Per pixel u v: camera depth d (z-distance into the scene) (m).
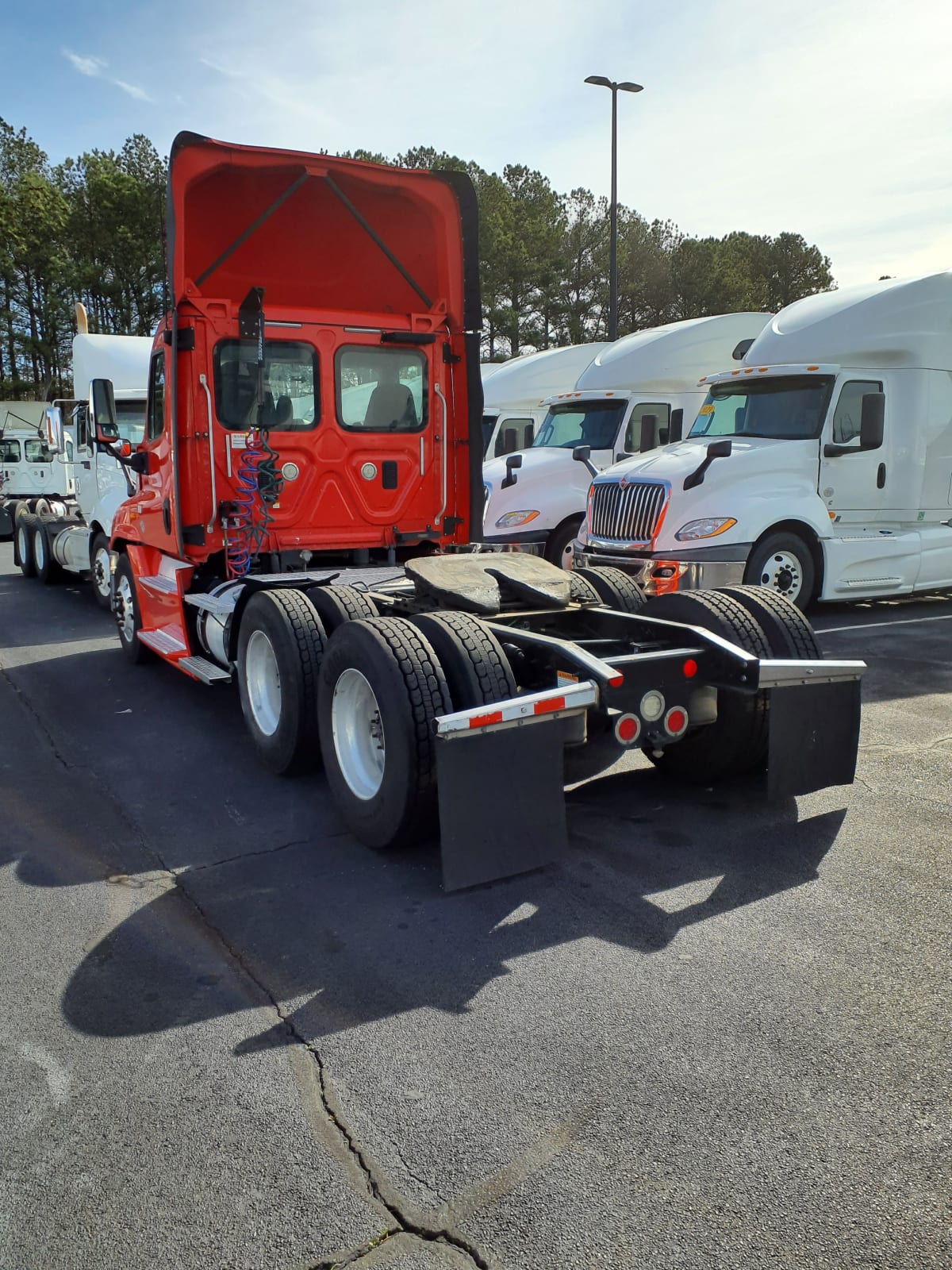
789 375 9.91
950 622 9.63
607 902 3.61
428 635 4.10
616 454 11.70
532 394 15.09
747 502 9.05
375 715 4.16
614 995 2.97
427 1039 2.78
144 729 6.16
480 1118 2.44
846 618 9.90
